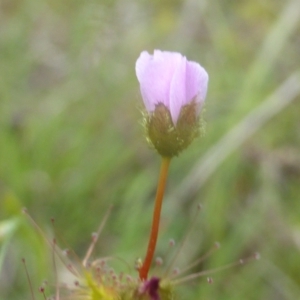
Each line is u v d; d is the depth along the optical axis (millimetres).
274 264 188
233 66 236
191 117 120
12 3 285
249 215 193
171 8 268
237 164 198
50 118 231
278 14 251
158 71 120
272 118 220
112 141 221
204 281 178
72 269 132
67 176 214
